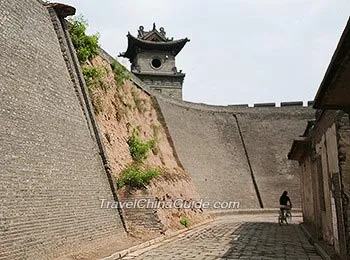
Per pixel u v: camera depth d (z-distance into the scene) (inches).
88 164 671.1
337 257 501.4
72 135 648.4
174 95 2026.3
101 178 705.0
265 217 1344.7
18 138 495.8
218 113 1843.0
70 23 848.3
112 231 664.4
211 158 1608.0
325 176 597.3
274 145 1802.4
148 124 1295.5
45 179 522.3
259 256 567.8
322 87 354.0
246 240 742.5
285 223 1064.8
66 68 729.6
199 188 1424.7
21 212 451.5
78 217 574.2
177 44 2032.5
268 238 773.9
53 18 747.4
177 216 922.1
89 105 759.1
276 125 1882.4
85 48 872.3
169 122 1488.7
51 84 638.5
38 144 536.1
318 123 657.0
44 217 492.1
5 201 430.6
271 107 1934.1
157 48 2053.4
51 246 486.3
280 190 1643.7
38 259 454.3
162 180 944.3
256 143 1803.6
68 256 509.0
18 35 589.0
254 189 1632.6
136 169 852.6
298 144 914.7
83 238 565.9
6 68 525.3
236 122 1861.5
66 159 599.5
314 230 789.2
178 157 1354.6
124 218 722.8
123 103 1090.1
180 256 561.6
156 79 2021.4
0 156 449.7
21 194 462.0
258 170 1704.0
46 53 662.5
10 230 422.9
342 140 469.1
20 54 575.2
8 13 581.6
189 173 1412.4
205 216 1174.3
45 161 538.6
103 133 848.3
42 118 571.8
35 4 693.3
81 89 762.8
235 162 1690.5
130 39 2003.0
